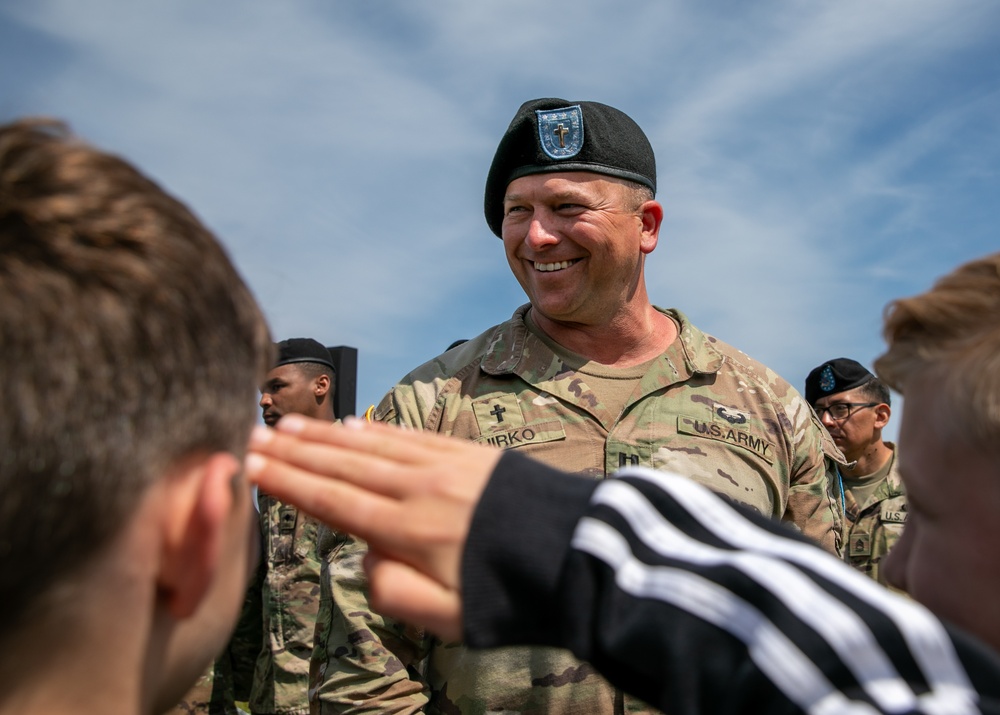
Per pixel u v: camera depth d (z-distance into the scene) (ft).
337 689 7.45
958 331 3.30
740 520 3.03
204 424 2.52
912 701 2.57
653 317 8.91
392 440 3.14
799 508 8.65
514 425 8.11
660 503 3.01
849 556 17.03
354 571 7.68
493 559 2.88
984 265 3.38
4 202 2.37
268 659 16.56
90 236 2.38
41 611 2.26
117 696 2.39
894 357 3.51
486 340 8.81
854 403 17.17
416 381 8.62
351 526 3.04
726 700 2.68
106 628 2.35
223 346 2.60
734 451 8.27
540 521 2.93
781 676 2.62
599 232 8.10
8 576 2.21
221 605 2.71
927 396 3.35
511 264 8.73
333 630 7.64
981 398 3.13
